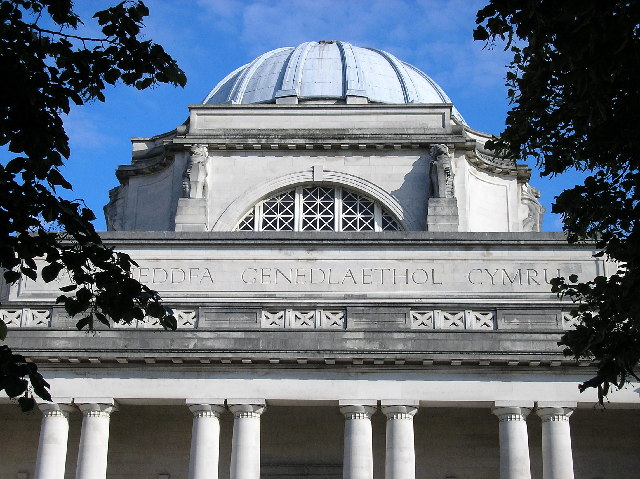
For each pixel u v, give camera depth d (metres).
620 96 24.27
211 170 55.69
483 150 58.31
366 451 42.09
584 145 26.38
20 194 22.72
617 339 26.27
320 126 57.09
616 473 45.94
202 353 42.44
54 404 42.72
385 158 55.75
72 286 24.23
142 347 42.56
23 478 45.97
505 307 43.69
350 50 65.56
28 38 23.48
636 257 24.95
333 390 42.56
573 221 26.97
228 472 45.91
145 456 46.44
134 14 23.83
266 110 57.34
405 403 42.31
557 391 42.47
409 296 47.47
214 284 47.97
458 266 48.00
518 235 48.22
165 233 48.62
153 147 59.81
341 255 48.28
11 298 47.69
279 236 48.44
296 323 43.72
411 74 65.62
